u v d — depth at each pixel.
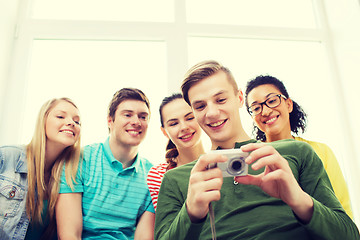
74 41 1.45
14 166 1.10
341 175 1.36
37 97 1.36
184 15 1.52
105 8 1.54
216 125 1.22
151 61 1.45
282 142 1.02
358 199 1.36
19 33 1.43
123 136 1.27
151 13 1.55
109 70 1.41
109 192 1.16
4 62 1.35
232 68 1.45
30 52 1.42
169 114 1.28
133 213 1.15
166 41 1.46
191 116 1.25
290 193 0.64
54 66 1.40
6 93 1.35
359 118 1.42
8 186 1.05
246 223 0.88
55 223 1.08
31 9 1.51
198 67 1.29
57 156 1.19
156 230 0.92
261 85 1.40
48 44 1.44
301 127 1.39
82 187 1.14
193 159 1.21
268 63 1.49
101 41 1.46
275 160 0.64
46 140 1.18
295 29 1.59
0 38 1.32
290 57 1.54
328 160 1.38
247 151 0.67
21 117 1.33
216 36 1.53
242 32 1.54
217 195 0.63
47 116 1.19
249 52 1.51
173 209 0.94
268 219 0.87
